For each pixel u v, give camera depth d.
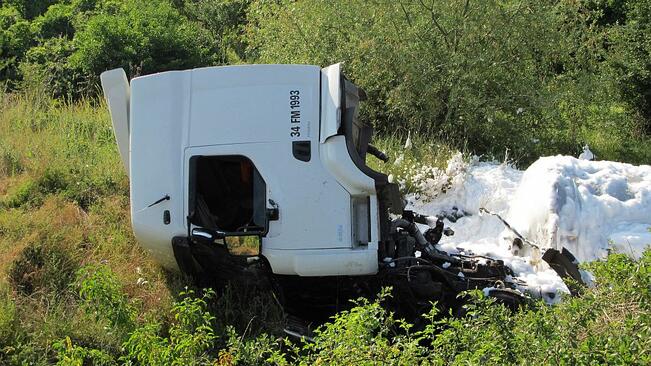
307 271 6.31
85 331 6.25
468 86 12.69
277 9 14.23
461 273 6.90
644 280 4.57
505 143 12.77
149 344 5.33
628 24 16.08
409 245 7.04
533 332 4.49
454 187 9.97
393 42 12.92
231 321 6.61
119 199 8.85
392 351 4.66
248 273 6.73
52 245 7.44
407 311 6.76
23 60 15.45
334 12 13.30
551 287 6.86
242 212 6.70
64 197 8.84
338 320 5.02
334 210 6.27
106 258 7.56
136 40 15.15
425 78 12.59
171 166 6.39
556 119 13.50
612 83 14.78
